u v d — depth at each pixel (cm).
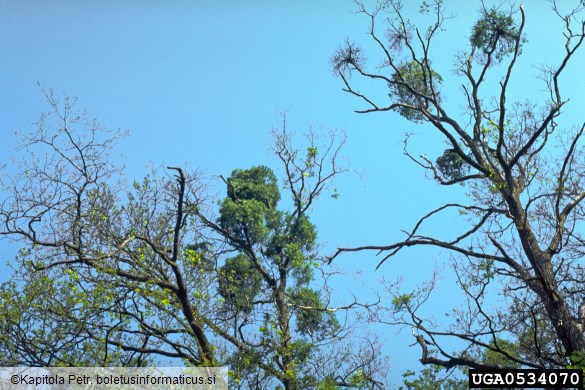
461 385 1886
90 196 1470
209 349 1470
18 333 1423
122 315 1481
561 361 1592
